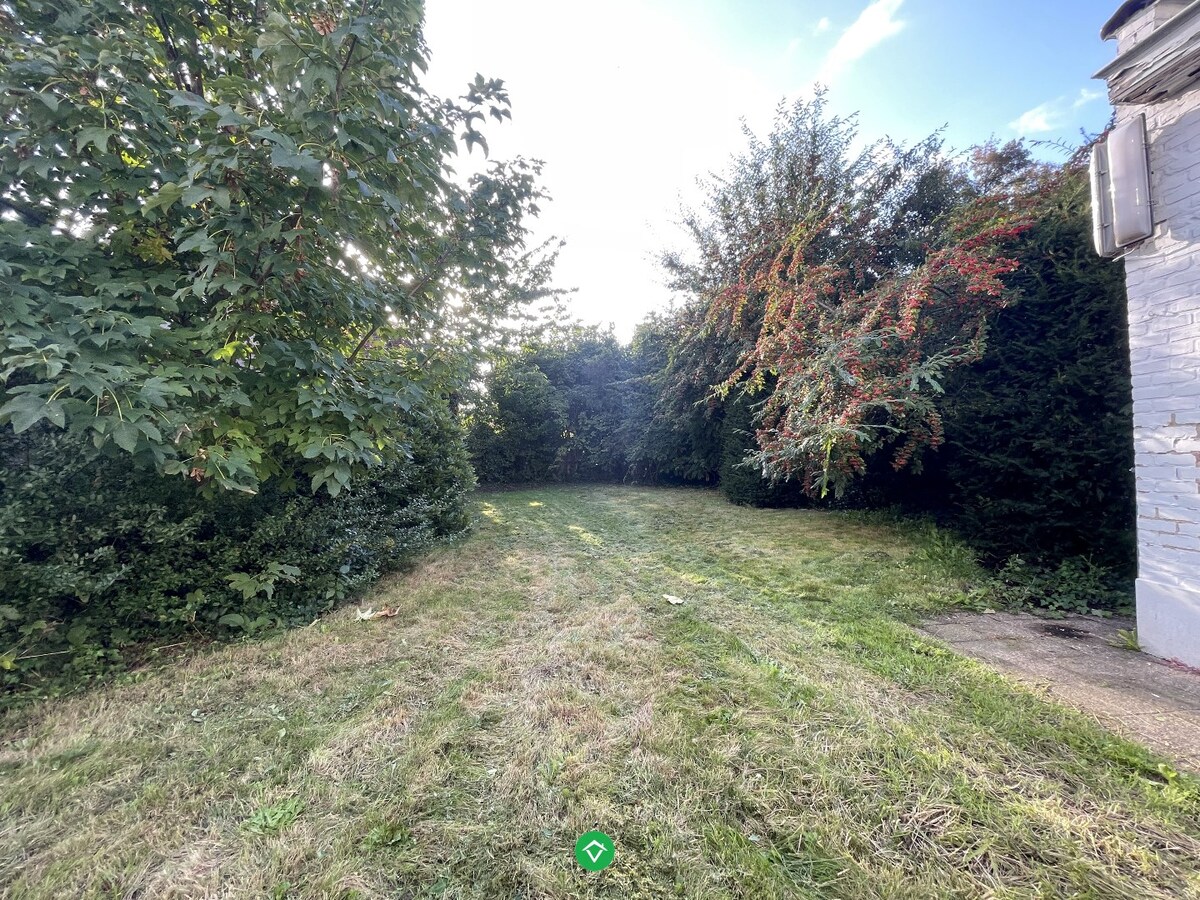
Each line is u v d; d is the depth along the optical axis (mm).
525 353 11555
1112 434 3557
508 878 1343
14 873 1347
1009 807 1539
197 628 2900
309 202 2422
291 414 2836
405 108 2682
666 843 1448
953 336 4531
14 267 2121
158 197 2107
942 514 5684
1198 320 2387
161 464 2186
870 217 6629
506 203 3625
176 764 1801
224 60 2758
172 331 2484
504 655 2727
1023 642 2812
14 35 2197
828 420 4457
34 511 2287
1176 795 1548
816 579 4051
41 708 2156
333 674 2510
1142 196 2564
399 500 4949
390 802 1615
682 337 9070
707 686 2354
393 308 3434
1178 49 2264
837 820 1515
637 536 5984
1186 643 2457
